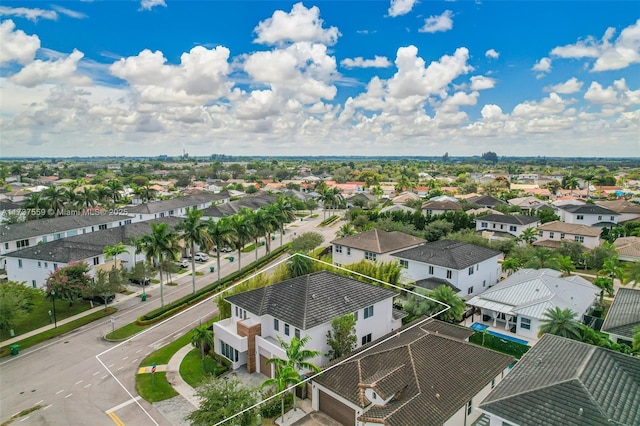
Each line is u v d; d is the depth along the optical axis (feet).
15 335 147.74
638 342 103.86
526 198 417.49
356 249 209.15
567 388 73.20
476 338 136.98
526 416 70.03
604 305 167.84
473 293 179.63
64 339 144.77
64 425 97.25
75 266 170.19
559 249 225.97
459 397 90.38
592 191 523.70
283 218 275.18
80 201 361.92
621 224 304.71
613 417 67.00
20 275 202.49
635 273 165.37
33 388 113.39
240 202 390.21
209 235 190.80
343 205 472.44
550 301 138.62
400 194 494.59
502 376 104.99
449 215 293.64
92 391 111.55
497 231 288.10
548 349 91.30
